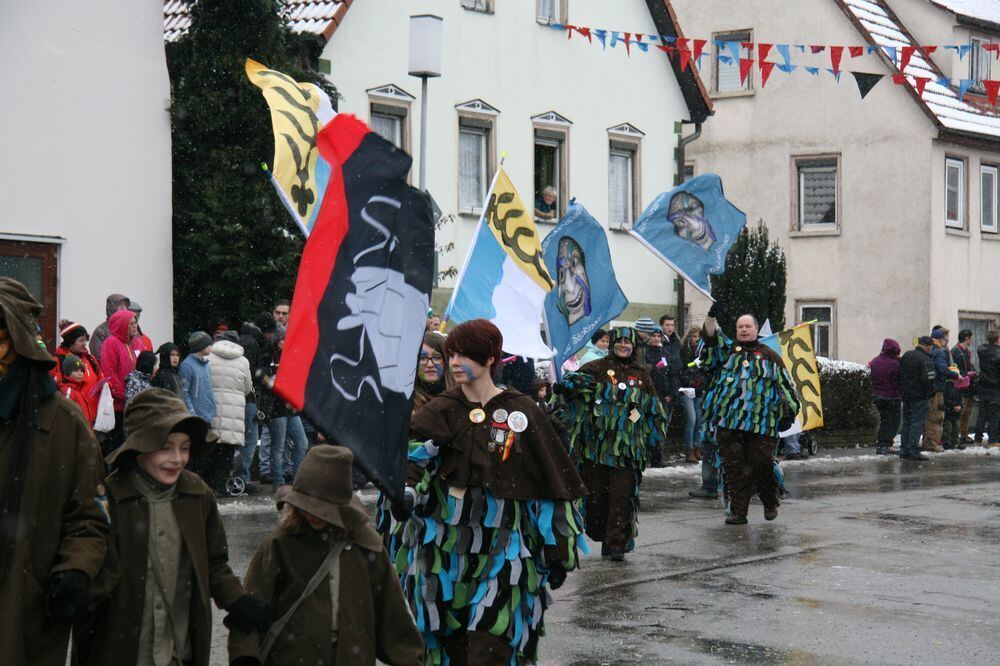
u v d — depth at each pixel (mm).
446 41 25156
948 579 10750
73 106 18125
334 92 20984
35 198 17766
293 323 5512
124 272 18531
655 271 29172
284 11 23031
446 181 25156
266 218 19219
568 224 13078
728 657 8078
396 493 5719
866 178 33594
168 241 18922
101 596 5113
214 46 19672
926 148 32906
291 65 20406
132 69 18688
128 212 18578
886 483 18453
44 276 17891
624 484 11469
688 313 32406
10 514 5051
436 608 6539
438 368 7984
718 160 35156
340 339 5617
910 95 32875
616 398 11461
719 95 35031
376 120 24234
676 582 10484
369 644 5523
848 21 33406
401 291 5797
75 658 5324
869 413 26422
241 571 10328
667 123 29391
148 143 18781
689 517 14508
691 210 15781
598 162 28031
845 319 33906
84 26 18234
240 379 15141
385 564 5617
